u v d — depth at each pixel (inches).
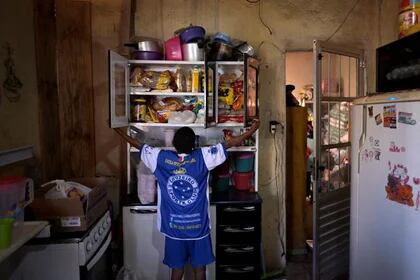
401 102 66.2
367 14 121.0
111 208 108.7
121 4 107.9
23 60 83.8
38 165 89.8
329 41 118.8
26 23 85.6
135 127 110.8
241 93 106.7
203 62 101.6
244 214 99.7
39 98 91.2
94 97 111.4
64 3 105.3
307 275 118.7
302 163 135.0
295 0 117.3
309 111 163.3
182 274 91.3
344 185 120.7
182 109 106.6
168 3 113.7
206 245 88.6
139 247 98.9
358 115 79.1
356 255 80.9
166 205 87.8
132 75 102.7
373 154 74.2
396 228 68.2
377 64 83.9
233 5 115.1
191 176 86.6
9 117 77.2
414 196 63.7
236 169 111.5
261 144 119.0
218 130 115.0
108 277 88.7
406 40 73.8
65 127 107.2
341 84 117.1
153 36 113.6
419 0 80.9
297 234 136.9
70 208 72.1
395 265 68.7
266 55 117.3
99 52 110.7
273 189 120.3
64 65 106.2
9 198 63.1
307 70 190.9
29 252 69.4
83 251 70.1
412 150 63.9
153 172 89.3
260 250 103.6
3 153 73.5
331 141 115.2
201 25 114.7
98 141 112.6
